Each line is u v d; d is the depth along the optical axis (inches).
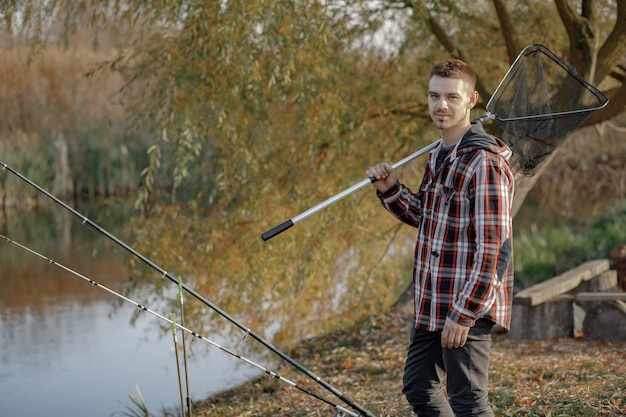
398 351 272.8
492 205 115.8
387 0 312.3
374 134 328.2
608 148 648.4
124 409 267.9
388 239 351.9
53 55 676.7
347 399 143.8
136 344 352.8
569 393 179.8
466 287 115.0
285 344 315.9
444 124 122.2
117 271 508.4
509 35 287.4
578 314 314.8
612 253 343.0
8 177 768.3
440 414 127.7
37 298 447.2
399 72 317.4
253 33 261.0
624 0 266.5
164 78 289.6
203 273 318.7
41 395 283.0
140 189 292.8
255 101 284.8
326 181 318.0
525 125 137.4
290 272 312.0
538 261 388.5
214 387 280.1
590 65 262.7
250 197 311.6
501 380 203.5
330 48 277.0
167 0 260.7
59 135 775.1
